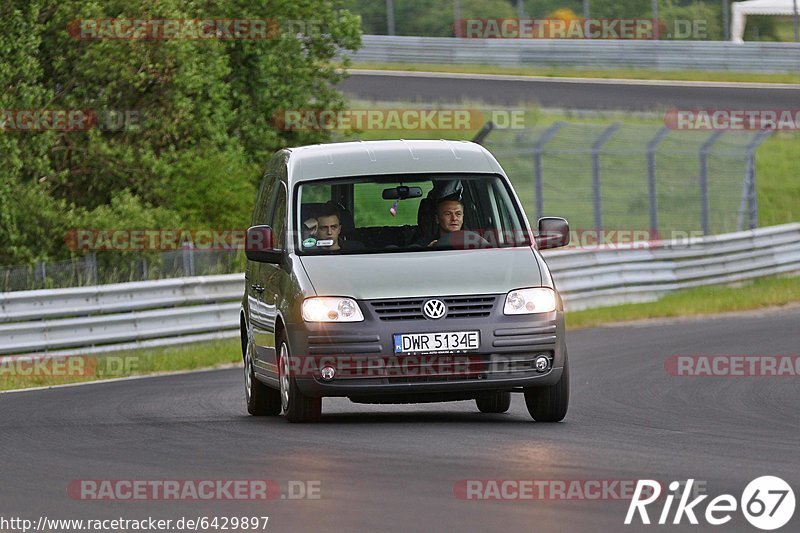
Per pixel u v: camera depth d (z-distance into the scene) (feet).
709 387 116.78
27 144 218.79
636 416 96.02
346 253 91.97
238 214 226.79
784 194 345.31
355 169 95.86
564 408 90.17
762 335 165.48
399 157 97.04
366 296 87.04
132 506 61.16
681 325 186.80
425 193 94.68
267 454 75.36
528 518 55.52
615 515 56.08
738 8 432.66
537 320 87.51
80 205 237.04
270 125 268.41
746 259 251.60
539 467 68.39
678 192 309.22
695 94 382.83
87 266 197.36
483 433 83.10
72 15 226.38
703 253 241.55
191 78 230.07
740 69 411.95
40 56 229.25
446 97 365.61
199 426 92.12
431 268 88.99
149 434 88.07
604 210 302.45
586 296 219.20
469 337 86.33
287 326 88.38
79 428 94.02
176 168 229.45
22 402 120.06
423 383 86.07
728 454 73.46
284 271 92.12
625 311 207.41
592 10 428.56
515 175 315.78
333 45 275.18
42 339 161.89
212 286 182.80
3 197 206.69
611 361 142.31
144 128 233.35
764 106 370.12
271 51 264.52
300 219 93.56
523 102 361.51
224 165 229.45
